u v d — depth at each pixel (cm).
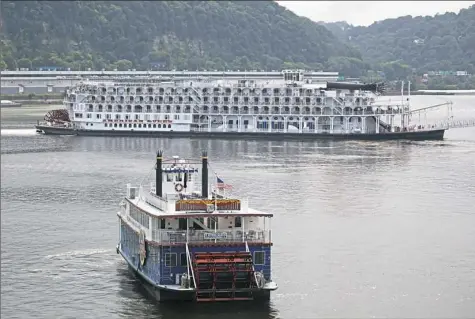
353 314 13300
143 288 14550
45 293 14462
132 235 14950
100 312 13512
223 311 13262
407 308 13525
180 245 13300
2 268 15938
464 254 16475
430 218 19775
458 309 13525
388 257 16300
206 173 14588
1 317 13400
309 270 15462
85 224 19812
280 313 13275
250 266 13175
